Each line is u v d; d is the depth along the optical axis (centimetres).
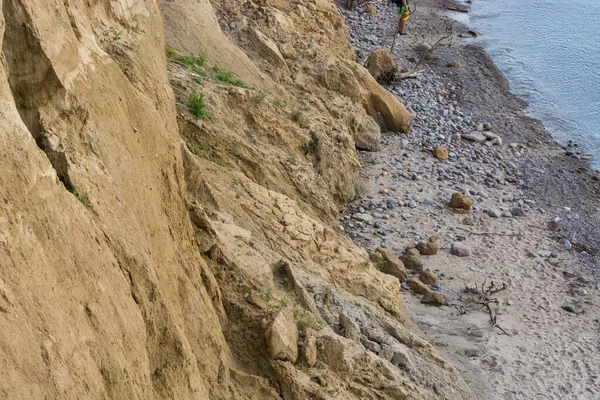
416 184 2452
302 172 2006
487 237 2209
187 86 1927
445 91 3372
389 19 4269
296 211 1711
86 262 670
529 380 1614
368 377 1228
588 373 1659
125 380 686
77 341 614
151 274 800
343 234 2045
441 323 1778
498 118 3162
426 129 2891
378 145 2650
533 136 3025
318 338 1231
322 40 3028
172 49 2142
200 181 1417
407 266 1994
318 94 2614
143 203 893
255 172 1850
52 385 555
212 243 1252
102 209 748
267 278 1277
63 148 720
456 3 4828
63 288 624
